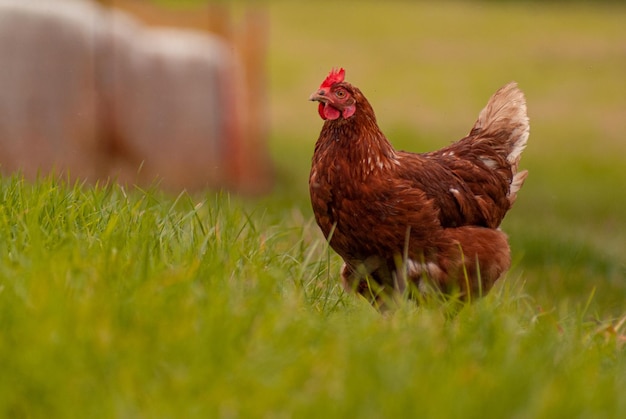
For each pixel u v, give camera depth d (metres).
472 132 9.46
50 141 20.19
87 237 7.00
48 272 5.89
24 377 5.02
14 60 19.86
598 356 6.56
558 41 50.91
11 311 5.53
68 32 20.31
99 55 20.80
